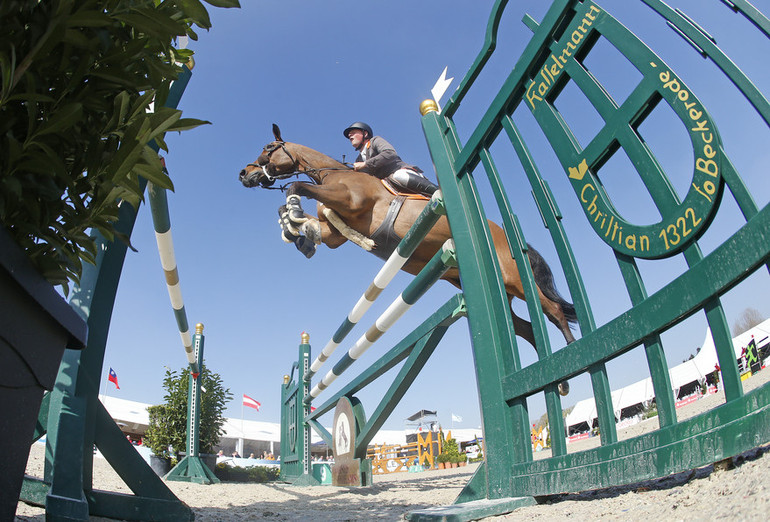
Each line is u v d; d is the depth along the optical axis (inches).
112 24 35.9
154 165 41.4
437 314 125.4
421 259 173.9
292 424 334.3
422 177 176.4
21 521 66.9
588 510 53.8
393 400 164.9
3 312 34.5
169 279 186.1
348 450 217.9
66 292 45.5
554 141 73.9
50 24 31.8
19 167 34.1
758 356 352.5
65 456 76.0
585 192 67.6
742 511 32.6
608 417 60.4
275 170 200.7
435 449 655.8
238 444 1247.5
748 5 49.4
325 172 186.4
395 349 161.8
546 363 70.8
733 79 50.1
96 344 87.8
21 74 31.9
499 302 85.7
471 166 97.8
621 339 58.4
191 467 294.8
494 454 77.5
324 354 250.7
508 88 84.4
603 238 64.1
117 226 92.0
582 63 73.0
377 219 169.6
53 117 34.4
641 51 60.6
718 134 50.2
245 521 98.1
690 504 40.3
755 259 43.7
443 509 71.3
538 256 172.2
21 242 37.8
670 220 54.5
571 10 74.6
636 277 59.7
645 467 51.7
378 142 198.2
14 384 36.1
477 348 85.0
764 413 40.7
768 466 38.9
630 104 61.3
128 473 87.9
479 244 93.0
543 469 67.8
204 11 43.6
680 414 200.4
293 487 259.8
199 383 315.9
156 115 39.1
